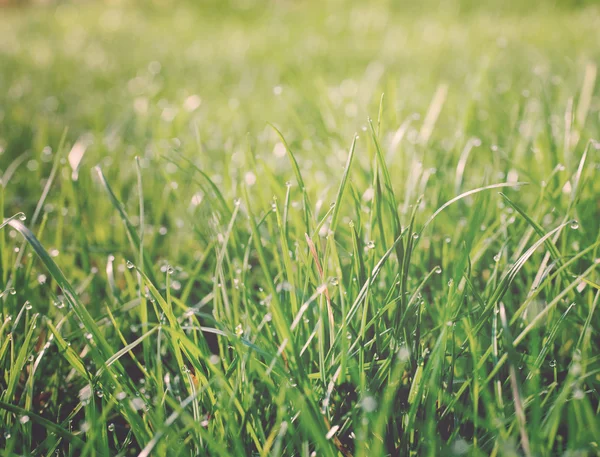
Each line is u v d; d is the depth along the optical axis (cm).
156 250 45
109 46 141
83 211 45
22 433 33
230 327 34
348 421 32
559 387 34
